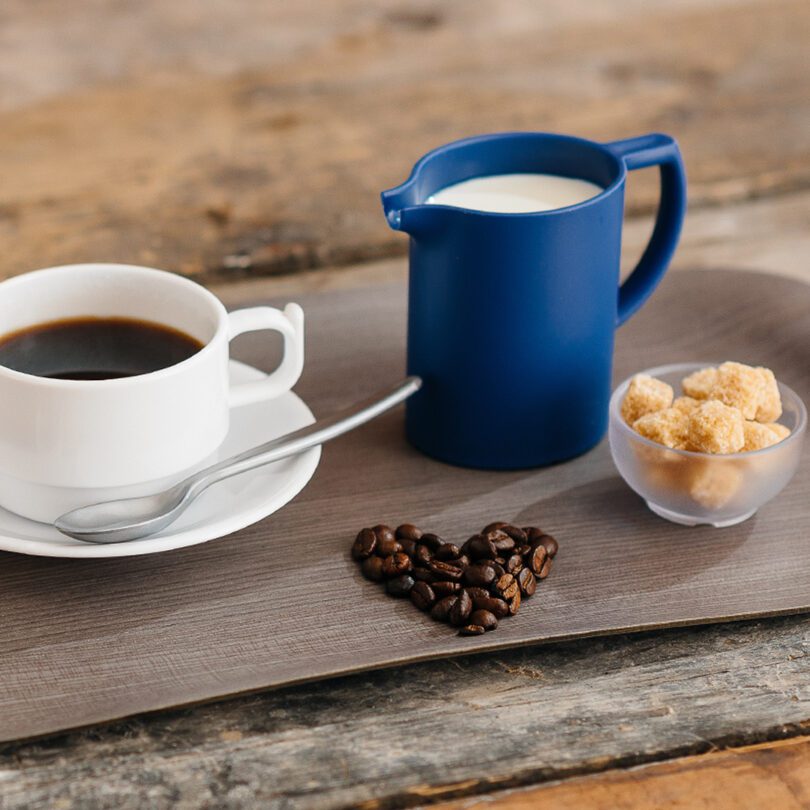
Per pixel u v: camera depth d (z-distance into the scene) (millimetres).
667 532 814
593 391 845
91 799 721
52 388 751
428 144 1210
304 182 1145
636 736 742
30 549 756
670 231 869
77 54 1465
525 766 733
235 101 1323
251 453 795
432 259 818
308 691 755
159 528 770
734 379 819
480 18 1580
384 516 819
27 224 1083
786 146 1201
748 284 963
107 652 756
